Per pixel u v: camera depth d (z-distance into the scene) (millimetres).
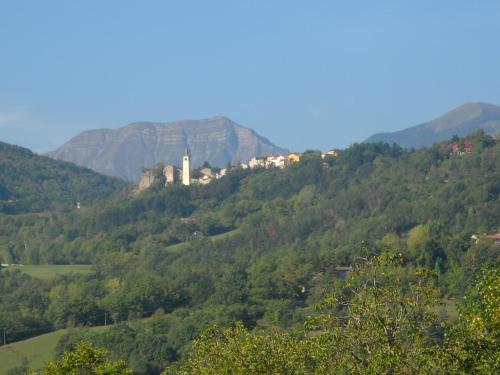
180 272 183875
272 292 150375
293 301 144125
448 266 147375
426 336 39594
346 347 41062
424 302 41406
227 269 174625
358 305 41750
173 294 157125
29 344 132750
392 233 190125
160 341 118688
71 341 123938
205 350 50656
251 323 131500
